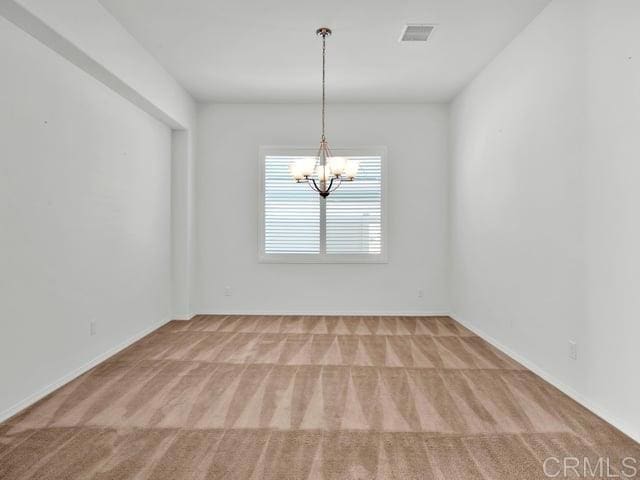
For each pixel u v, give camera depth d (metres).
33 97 2.79
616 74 2.47
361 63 4.37
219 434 2.36
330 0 3.20
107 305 3.76
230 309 5.66
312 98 5.46
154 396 2.89
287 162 5.64
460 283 5.24
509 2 3.21
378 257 5.65
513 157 3.82
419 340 4.40
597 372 2.64
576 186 2.87
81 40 2.98
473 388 3.07
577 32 2.85
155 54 4.15
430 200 5.68
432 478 1.93
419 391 3.01
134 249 4.30
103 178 3.67
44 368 2.90
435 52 4.11
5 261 2.54
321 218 5.64
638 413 2.29
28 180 2.74
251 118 5.66
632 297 2.34
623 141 2.41
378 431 2.40
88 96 3.43
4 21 2.53
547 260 3.24
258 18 3.46
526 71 3.58
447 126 5.66
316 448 2.21
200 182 5.65
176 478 1.92
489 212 4.36
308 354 3.89
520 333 3.68
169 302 5.27
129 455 2.12
